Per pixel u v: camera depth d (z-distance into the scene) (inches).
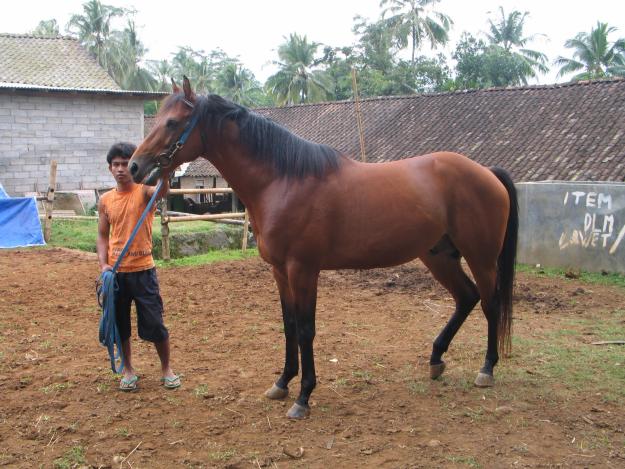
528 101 668.1
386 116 782.5
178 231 477.7
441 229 153.2
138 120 749.3
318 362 182.1
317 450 124.3
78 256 379.9
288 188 138.7
